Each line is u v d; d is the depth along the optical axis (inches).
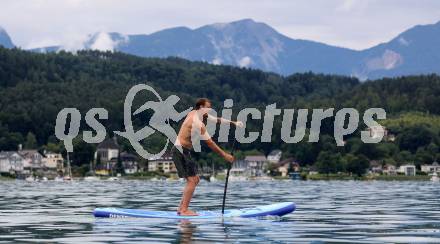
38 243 1200.2
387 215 1852.9
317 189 5492.1
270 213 1690.5
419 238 1272.1
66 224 1549.0
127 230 1405.0
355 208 2201.0
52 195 3649.1
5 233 1366.9
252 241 1230.9
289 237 1290.6
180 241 1232.8
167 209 2197.3
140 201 2785.4
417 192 4375.0
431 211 2032.5
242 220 1606.8
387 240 1242.0
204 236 1304.1
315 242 1215.6
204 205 2425.0
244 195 3619.6
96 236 1307.8
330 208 2203.5
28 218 1740.9
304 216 1796.3
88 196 3449.8
